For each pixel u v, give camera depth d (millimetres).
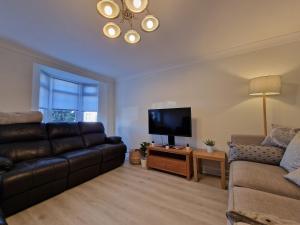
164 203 1908
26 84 2789
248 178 1404
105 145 3246
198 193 2156
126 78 4387
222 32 2207
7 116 2238
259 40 2438
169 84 3555
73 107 4566
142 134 3998
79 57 3090
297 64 2281
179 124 3039
